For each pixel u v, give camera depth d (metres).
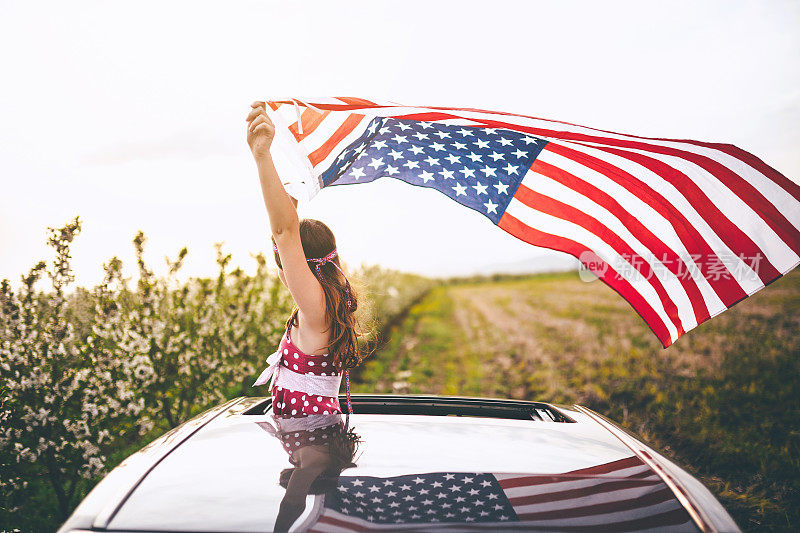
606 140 2.08
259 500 1.35
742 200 2.22
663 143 2.09
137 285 4.37
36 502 3.65
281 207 1.91
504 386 8.55
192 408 5.00
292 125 2.22
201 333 4.84
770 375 7.38
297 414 2.09
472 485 1.45
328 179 2.22
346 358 2.21
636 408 6.65
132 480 1.46
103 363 3.81
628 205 2.37
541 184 2.42
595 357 10.24
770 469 4.51
